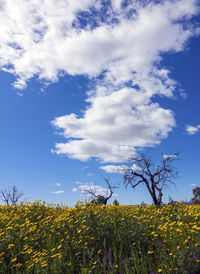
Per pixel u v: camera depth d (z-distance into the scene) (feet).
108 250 19.11
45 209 30.83
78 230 20.79
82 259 17.78
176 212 30.07
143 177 69.05
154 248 19.38
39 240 20.72
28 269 16.63
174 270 15.31
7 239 20.10
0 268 16.85
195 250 15.81
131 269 16.34
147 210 34.12
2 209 33.50
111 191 67.51
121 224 22.76
